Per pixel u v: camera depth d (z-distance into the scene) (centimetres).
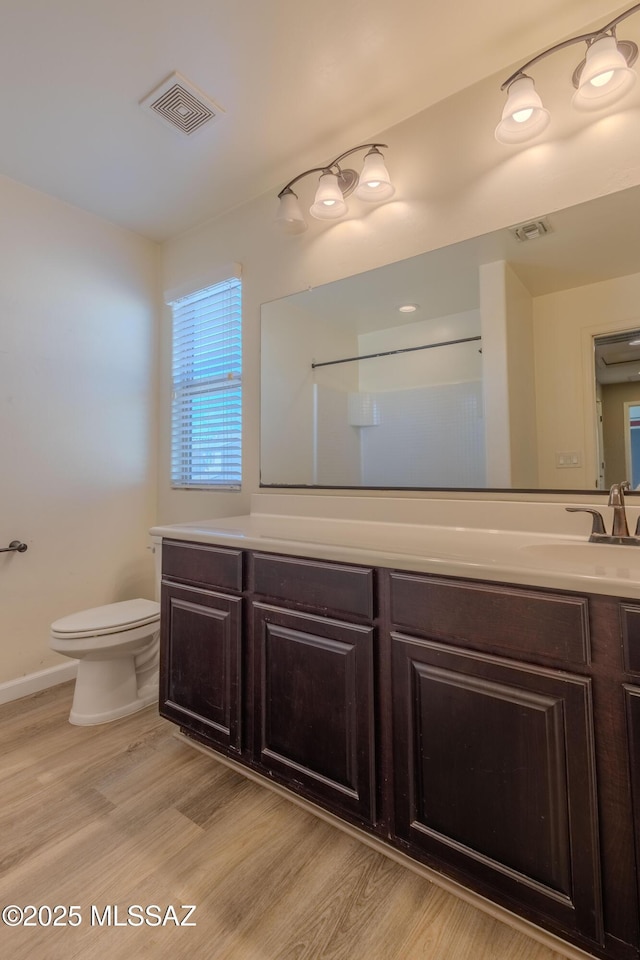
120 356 254
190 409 254
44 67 149
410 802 109
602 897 86
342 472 189
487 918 103
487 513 150
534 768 92
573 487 142
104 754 165
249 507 221
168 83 155
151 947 97
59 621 187
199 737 162
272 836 127
